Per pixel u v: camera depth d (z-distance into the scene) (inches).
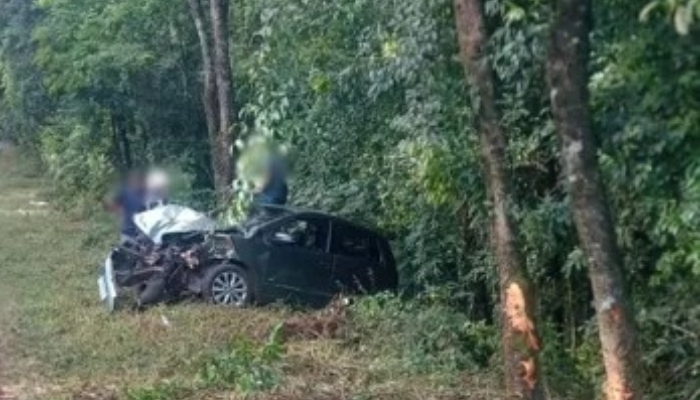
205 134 1174.3
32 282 912.3
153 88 1174.3
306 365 603.5
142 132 1235.9
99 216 1272.1
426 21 546.3
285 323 684.7
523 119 514.9
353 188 823.7
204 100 1055.0
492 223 458.3
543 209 518.6
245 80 975.6
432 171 560.4
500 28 481.7
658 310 470.6
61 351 657.6
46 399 547.8
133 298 767.1
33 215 1378.0
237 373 562.9
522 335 444.5
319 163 826.8
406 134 640.4
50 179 1653.5
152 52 1159.6
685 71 411.5
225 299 766.5
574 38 347.9
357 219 824.9
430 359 608.1
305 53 727.7
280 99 739.4
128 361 632.4
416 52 551.2
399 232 808.9
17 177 1851.6
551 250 531.2
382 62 627.2
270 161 743.1
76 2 1228.5
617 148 437.4
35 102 1612.9
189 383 561.3
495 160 440.1
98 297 824.3
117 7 1157.1
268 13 734.5
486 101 438.0
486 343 622.8
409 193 701.9
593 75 427.8
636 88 423.5
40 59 1280.8
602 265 356.2
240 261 765.9
